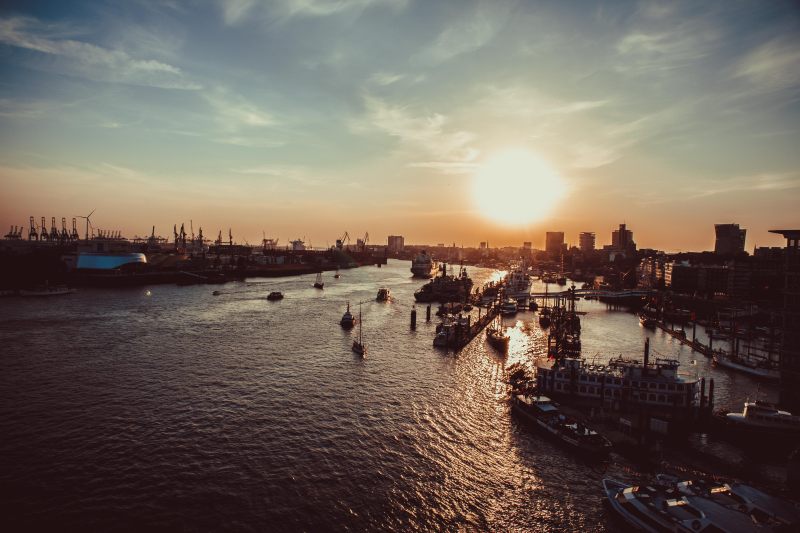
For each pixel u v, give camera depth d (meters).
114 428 79.75
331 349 142.25
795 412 94.75
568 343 149.75
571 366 100.94
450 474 68.06
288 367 119.88
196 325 173.88
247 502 59.53
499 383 112.69
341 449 74.44
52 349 130.25
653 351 158.88
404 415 89.44
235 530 54.25
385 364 126.75
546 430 81.25
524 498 62.53
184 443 74.94
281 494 61.50
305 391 101.19
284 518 56.69
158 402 92.12
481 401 99.00
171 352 131.25
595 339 179.12
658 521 54.00
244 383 105.25
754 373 126.44
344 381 109.38
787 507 56.19
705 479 65.50
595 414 89.31
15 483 62.16
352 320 182.00
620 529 56.50
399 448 75.50
